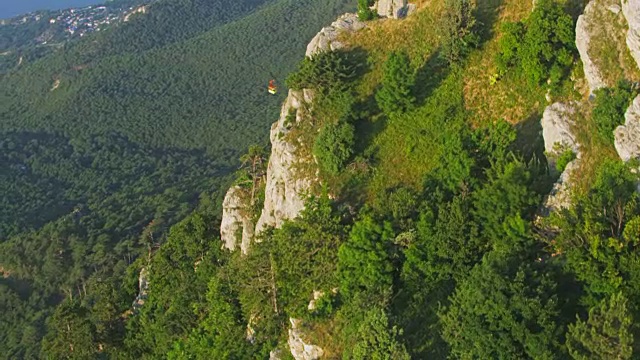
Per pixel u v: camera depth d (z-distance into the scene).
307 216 49.81
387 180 53.84
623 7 46.59
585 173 43.84
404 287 44.91
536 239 40.44
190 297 63.03
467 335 36.19
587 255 36.19
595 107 45.12
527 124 51.84
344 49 62.59
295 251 48.59
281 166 58.34
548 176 45.38
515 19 58.19
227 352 52.53
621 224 37.06
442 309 39.34
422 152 54.03
